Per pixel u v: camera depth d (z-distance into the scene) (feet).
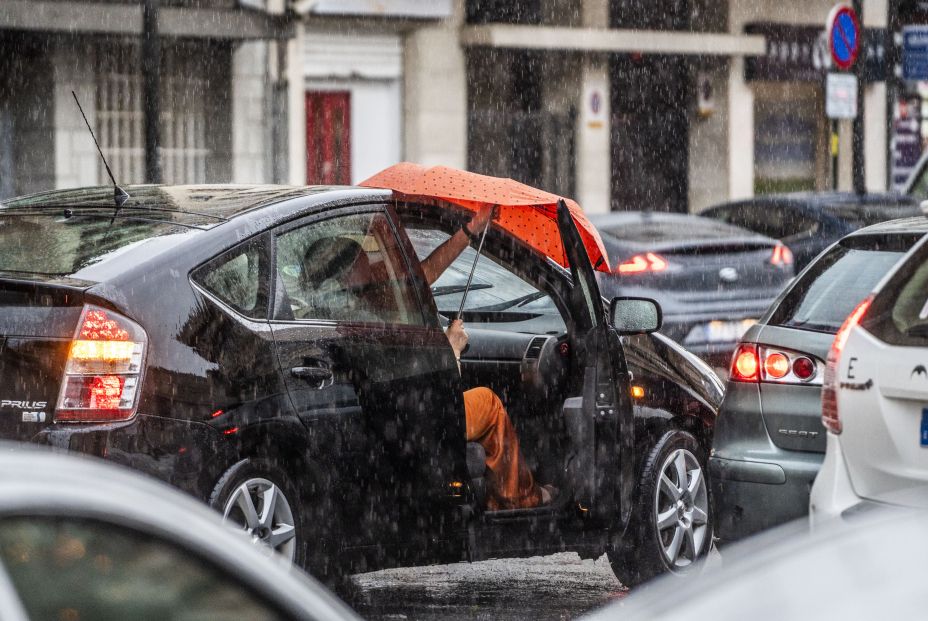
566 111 153.07
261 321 29.30
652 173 159.43
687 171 160.25
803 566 11.88
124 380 27.09
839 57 113.91
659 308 36.04
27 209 31.58
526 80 151.12
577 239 35.42
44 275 28.09
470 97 147.95
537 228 38.14
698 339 76.89
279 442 29.19
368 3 136.98
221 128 118.21
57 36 110.22
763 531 33.83
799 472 33.27
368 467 30.68
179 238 28.89
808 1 162.30
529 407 37.24
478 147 148.77
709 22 158.40
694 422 38.70
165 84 115.55
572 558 41.52
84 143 112.47
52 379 27.04
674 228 80.84
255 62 119.34
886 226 35.70
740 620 11.39
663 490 37.42
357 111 141.79
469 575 38.93
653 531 36.96
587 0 151.53
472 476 34.68
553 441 36.94
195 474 27.66
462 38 144.66
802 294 35.01
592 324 35.32
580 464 34.78
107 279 27.63
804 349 33.83
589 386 34.86
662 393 38.04
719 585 12.23
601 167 153.89
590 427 34.73
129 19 107.04
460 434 32.24
